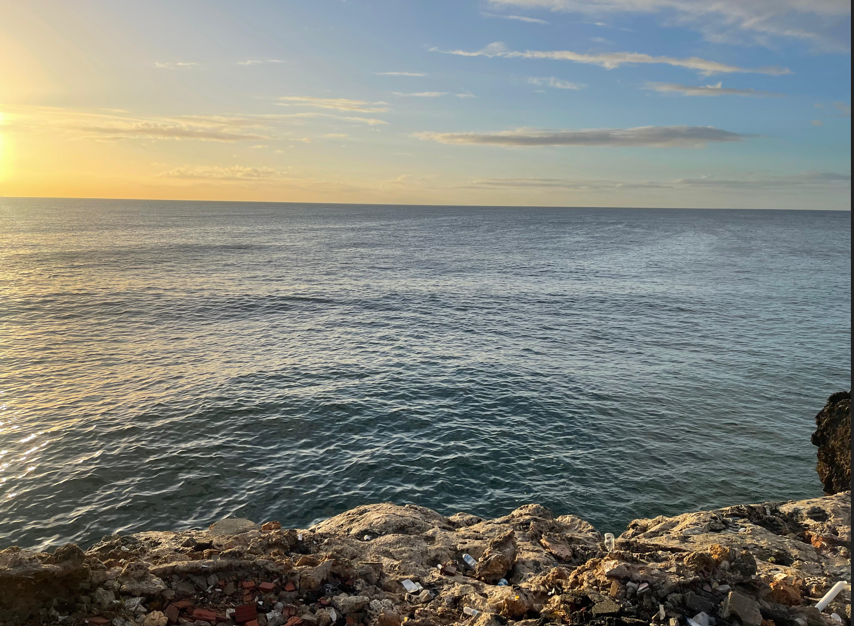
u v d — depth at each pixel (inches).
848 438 565.0
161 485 805.2
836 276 3235.7
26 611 215.6
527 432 1014.4
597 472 877.8
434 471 867.4
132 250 4114.2
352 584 284.2
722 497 821.2
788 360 1502.2
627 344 1656.0
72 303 2092.8
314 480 834.2
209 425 1006.4
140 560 286.8
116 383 1230.3
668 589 261.6
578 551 351.9
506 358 1481.3
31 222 7731.3
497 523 398.3
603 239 6274.6
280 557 297.4
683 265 3740.2
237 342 1614.2
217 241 5221.5
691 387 1274.6
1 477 813.2
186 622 235.5
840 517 375.9
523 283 2869.1
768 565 315.3
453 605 279.3
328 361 1427.2
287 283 2733.8
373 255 4202.8
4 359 1389.0
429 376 1314.0
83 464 855.7
